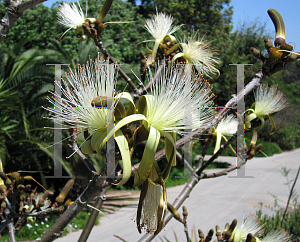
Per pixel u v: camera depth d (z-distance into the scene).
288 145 26.59
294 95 30.06
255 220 1.93
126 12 14.84
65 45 12.61
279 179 14.55
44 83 8.39
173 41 1.88
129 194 13.38
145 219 1.01
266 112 1.87
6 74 8.04
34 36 13.95
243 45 21.09
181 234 7.25
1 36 1.22
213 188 13.47
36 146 8.00
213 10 20.91
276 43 1.49
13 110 8.32
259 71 1.53
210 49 1.95
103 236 7.57
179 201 1.82
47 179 9.44
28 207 1.87
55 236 0.96
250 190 12.51
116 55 11.91
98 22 1.70
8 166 8.61
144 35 14.59
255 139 1.87
